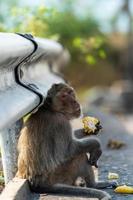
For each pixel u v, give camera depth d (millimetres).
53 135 9648
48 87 12305
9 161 9953
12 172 10000
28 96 9484
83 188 9672
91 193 9617
